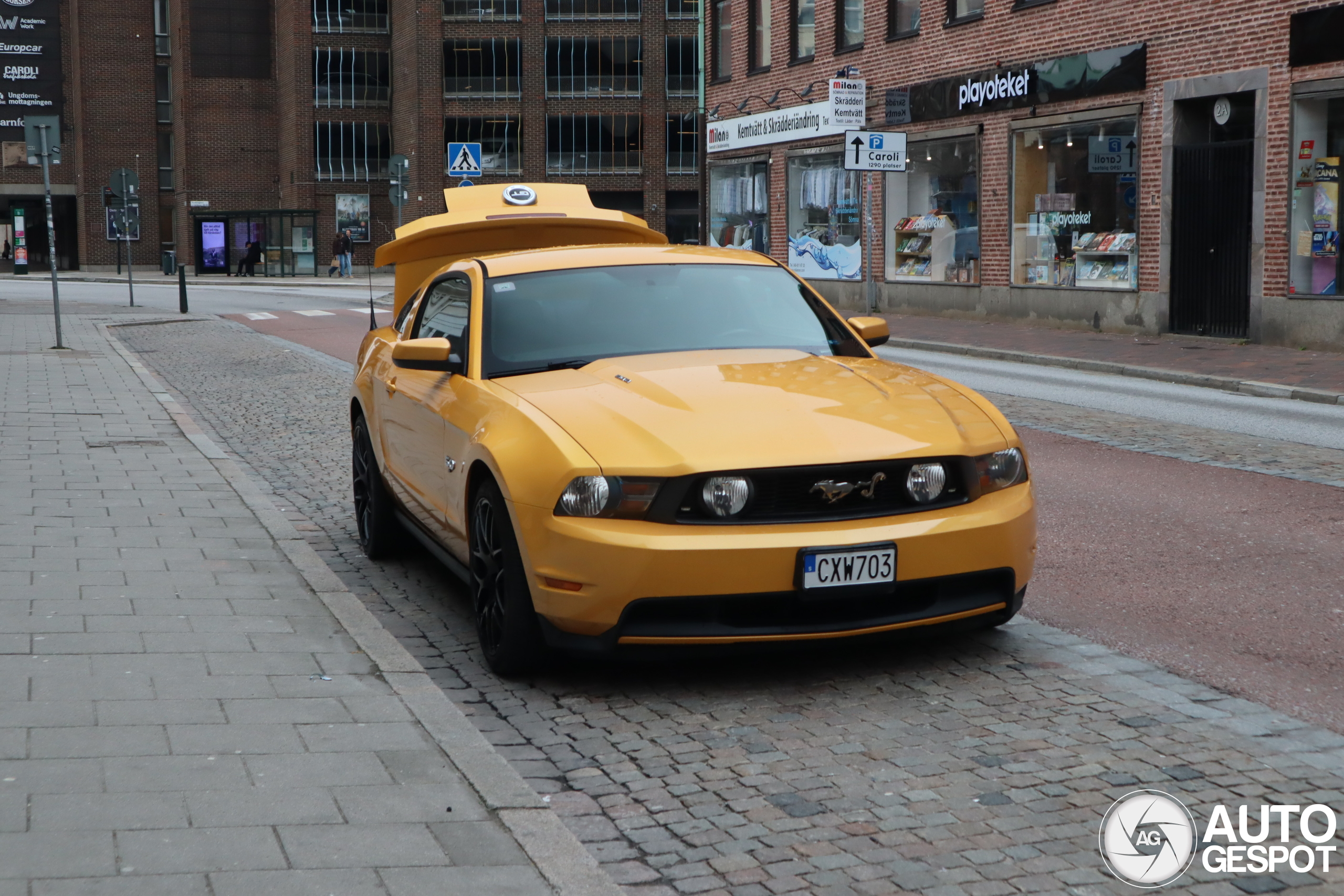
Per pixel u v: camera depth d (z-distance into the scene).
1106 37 20.84
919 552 4.79
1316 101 17.20
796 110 30.34
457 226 9.48
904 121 26.23
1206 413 12.39
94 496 8.37
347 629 5.54
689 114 66.56
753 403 5.07
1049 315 22.45
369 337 8.10
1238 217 18.62
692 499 4.72
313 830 3.60
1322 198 17.19
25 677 4.84
